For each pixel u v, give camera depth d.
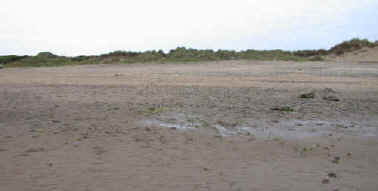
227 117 8.05
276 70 23.48
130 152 5.29
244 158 5.05
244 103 10.11
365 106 9.52
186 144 5.77
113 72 24.08
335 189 3.90
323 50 41.66
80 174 4.33
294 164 4.78
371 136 6.38
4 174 4.32
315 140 6.10
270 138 6.21
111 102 10.39
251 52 39.31
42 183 4.03
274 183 4.07
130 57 37.25
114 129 6.82
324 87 14.06
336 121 7.64
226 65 28.83
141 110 8.98
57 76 21.55
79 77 20.44
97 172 4.40
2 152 5.25
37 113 8.56
